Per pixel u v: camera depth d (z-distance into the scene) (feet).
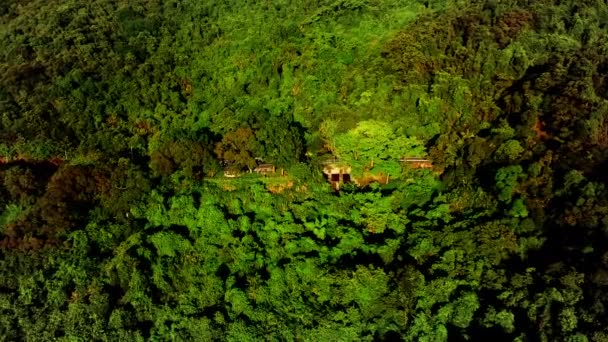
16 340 228.43
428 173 264.72
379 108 279.08
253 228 251.60
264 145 272.10
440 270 221.05
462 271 218.59
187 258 242.17
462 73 294.46
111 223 260.21
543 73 274.36
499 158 251.39
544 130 257.55
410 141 269.44
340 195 262.88
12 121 295.48
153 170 276.41
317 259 233.14
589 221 213.46
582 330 182.29
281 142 269.03
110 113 313.12
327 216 255.50
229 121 294.46
